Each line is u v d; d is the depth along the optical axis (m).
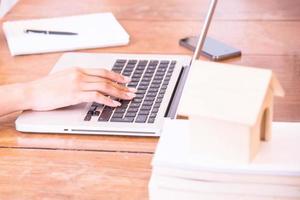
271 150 0.68
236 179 0.65
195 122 0.66
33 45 1.34
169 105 1.02
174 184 0.67
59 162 0.90
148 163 0.89
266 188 0.65
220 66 0.69
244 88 0.66
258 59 1.24
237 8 1.54
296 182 0.64
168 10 1.55
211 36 1.36
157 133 0.94
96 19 1.49
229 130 0.64
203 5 1.57
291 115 1.00
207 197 0.67
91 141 0.96
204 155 0.67
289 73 1.17
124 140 0.95
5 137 0.99
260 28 1.40
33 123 0.99
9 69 1.25
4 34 1.46
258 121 0.65
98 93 1.03
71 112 1.02
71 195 0.82
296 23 1.42
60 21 1.49
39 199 0.82
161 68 1.18
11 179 0.87
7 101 1.04
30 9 1.61
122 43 1.34
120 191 0.82
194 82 0.68
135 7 1.59
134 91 1.07
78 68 1.09
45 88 1.05
